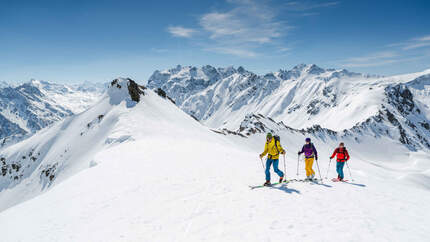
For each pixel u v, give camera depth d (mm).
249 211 10266
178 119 74938
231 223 9273
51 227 10398
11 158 78125
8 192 66688
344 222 9117
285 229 8664
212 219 9672
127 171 18062
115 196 12922
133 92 75938
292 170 18641
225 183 14195
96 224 10055
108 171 18703
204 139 55719
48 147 74188
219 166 18594
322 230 8531
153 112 70750
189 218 9898
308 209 10344
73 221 10633
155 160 21438
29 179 66438
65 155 63094
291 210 10258
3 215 13664
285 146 134250
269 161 13938
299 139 160750
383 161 194250
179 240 8328
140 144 31422
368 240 7848
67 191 15305
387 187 14516
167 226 9367
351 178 16969
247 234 8438
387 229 8602
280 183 14203
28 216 12336
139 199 12234
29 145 80938
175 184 14141
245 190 12961
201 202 11414
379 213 9992
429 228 8719
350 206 10703
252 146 110375
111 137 52281
